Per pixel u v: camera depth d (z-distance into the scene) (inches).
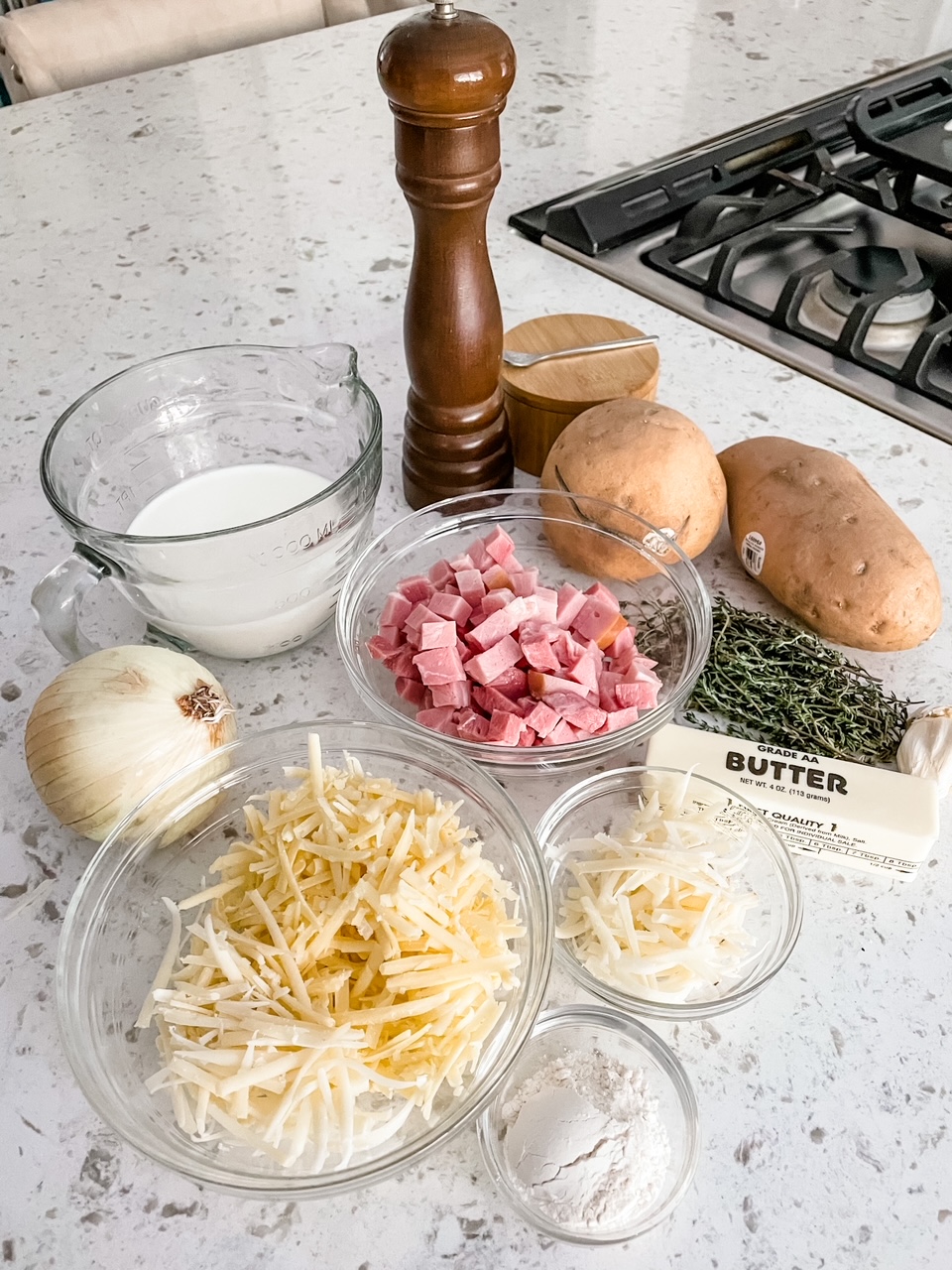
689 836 25.4
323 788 24.5
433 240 28.4
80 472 31.3
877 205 48.1
